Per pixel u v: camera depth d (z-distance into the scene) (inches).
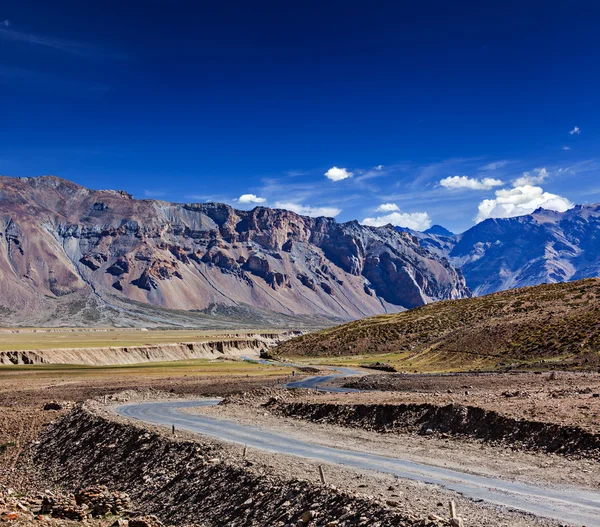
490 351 3865.7
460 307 6127.0
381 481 1138.7
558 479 1110.4
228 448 1499.8
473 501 991.0
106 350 7564.0
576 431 1318.9
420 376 3528.5
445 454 1389.0
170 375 4872.0
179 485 1336.1
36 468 1849.2
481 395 2011.6
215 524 1122.0
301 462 1327.5
